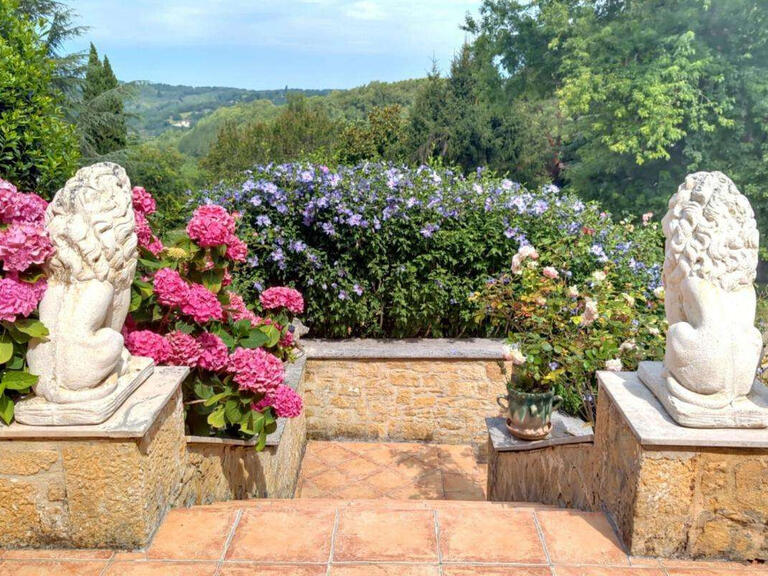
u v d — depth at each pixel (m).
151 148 29.61
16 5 5.14
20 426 2.22
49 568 2.22
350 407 5.70
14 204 2.50
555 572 2.25
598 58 13.15
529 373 4.05
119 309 2.45
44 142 4.93
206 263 3.55
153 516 2.41
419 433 5.74
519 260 4.46
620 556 2.36
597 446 2.87
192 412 3.31
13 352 2.28
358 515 2.61
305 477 5.14
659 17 12.84
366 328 6.03
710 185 2.38
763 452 2.22
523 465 4.11
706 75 12.01
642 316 4.27
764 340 4.05
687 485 2.27
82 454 2.25
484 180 6.13
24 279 2.29
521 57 16.55
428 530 2.51
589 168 14.42
